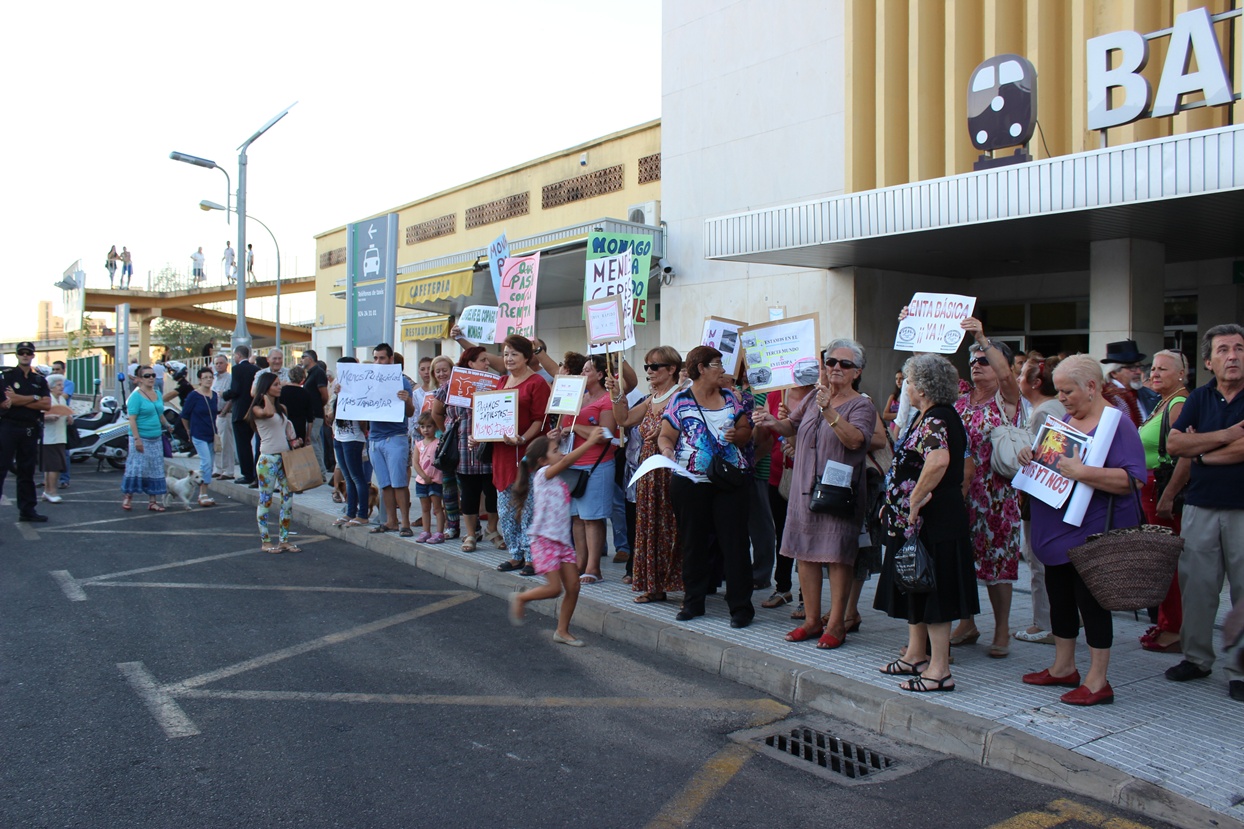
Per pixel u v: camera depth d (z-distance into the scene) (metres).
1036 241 10.65
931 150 12.20
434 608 7.23
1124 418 4.69
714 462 6.21
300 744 4.46
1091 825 3.68
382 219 11.45
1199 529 5.04
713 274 15.22
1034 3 10.97
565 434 7.75
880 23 12.48
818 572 5.93
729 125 14.88
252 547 9.66
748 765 4.32
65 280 46.66
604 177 20.36
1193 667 5.12
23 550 9.25
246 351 14.27
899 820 3.76
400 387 9.52
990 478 5.60
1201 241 10.54
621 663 5.93
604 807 3.86
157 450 12.13
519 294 9.05
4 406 10.53
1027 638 6.02
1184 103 8.51
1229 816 3.55
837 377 5.55
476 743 4.54
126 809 3.74
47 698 5.02
